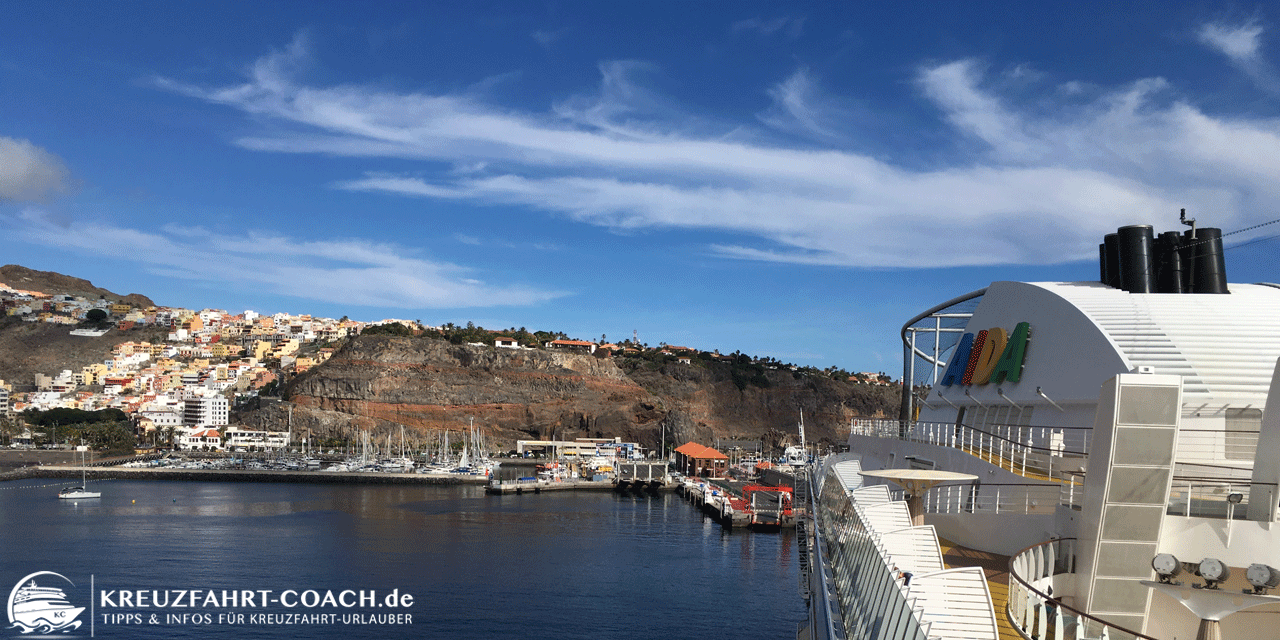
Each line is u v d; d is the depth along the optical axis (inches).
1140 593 983.0
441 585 3270.2
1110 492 964.6
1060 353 1526.8
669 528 4995.1
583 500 6796.3
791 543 4429.1
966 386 1921.8
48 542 4202.8
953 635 746.8
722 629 2691.9
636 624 2736.2
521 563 3747.5
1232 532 968.9
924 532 1061.1
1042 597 805.2
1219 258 1669.5
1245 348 1327.5
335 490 7470.5
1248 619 987.9
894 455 2154.3
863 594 887.7
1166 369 1286.9
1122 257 1669.5
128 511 5625.0
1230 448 1228.5
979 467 1470.2
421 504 6323.8
